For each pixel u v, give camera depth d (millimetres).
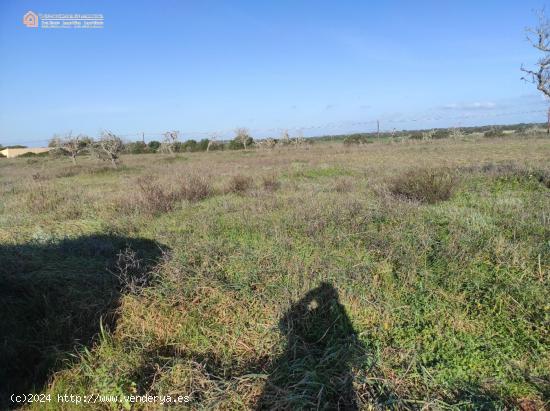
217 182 12391
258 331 3662
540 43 8953
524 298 3725
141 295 4168
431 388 2887
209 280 4328
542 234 5297
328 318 3775
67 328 3818
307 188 10523
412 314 3727
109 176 17812
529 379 2904
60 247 5652
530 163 12516
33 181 15680
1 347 3418
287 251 5227
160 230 6727
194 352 3496
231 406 2807
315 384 2871
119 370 3137
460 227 5762
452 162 15922
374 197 8523
